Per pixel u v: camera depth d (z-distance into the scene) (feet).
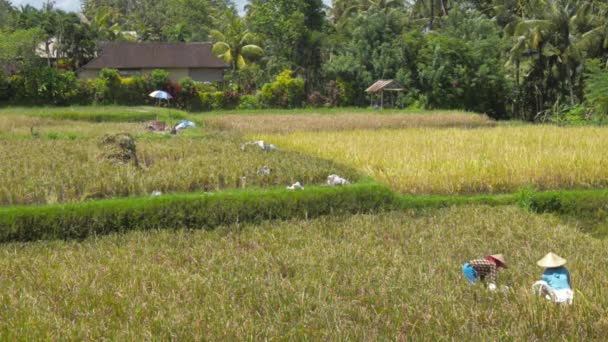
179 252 35.78
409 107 164.55
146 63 174.60
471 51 164.45
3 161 57.47
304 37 177.27
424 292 26.23
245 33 203.41
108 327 22.59
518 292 25.46
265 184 53.42
